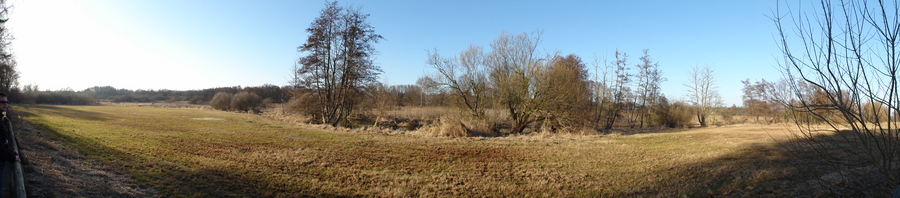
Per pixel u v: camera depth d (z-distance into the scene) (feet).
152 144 39.86
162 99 296.30
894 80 13.29
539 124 98.02
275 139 51.60
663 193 25.32
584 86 110.01
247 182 26.35
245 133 57.93
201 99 259.60
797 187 23.32
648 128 119.65
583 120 91.35
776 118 107.96
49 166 23.52
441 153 43.75
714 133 67.21
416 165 36.11
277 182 26.99
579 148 49.06
